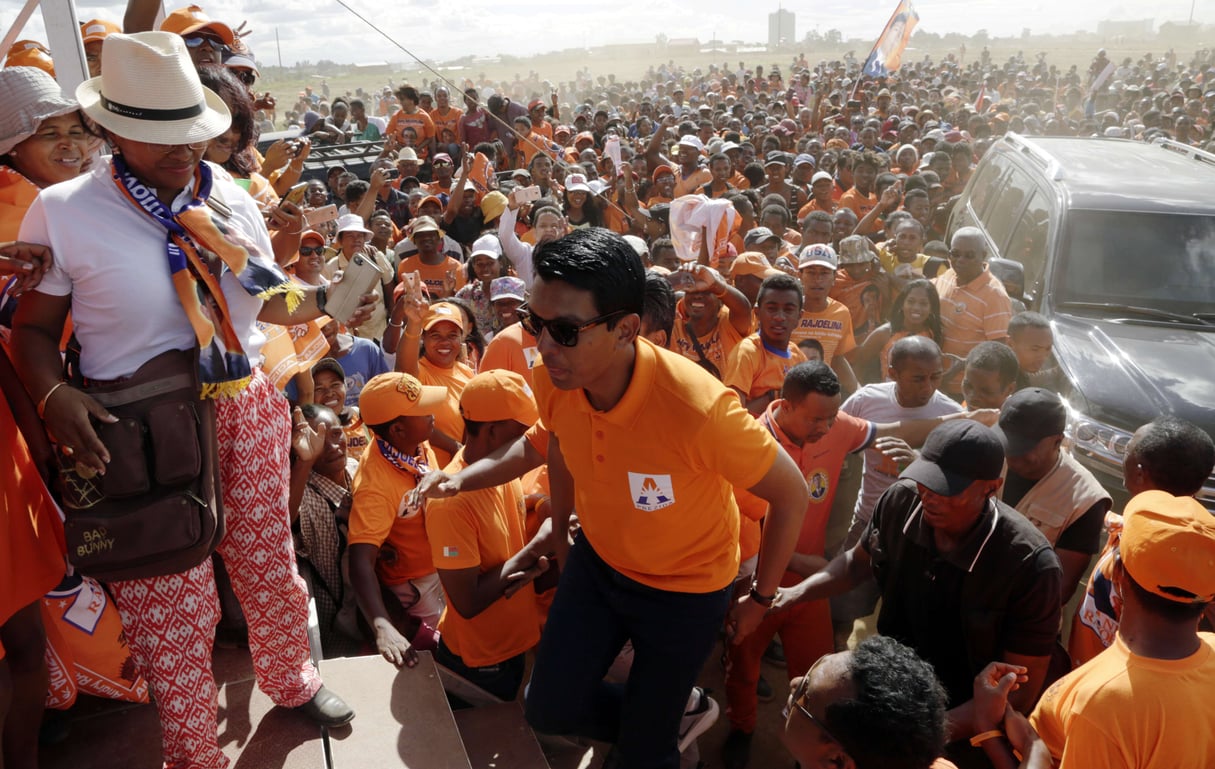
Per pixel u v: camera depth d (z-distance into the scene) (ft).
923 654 10.61
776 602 11.03
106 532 6.61
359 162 39.55
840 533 16.58
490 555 11.02
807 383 12.01
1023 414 12.00
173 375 6.79
